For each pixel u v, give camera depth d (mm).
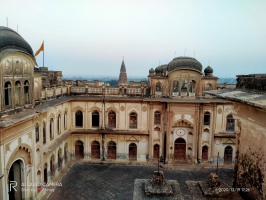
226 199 6594
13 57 14672
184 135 27750
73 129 27781
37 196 17875
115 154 28250
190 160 27906
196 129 26766
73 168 26031
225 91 7543
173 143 27797
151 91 27109
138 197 7660
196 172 25656
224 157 27734
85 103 27422
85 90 27938
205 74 28703
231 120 27312
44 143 20141
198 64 26406
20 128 14773
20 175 16031
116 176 24359
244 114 6449
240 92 6820
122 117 27625
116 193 20953
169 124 26859
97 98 26969
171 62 27000
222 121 27219
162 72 28219
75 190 21250
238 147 6891
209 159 27484
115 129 27781
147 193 7723
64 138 24141
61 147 25062
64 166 26203
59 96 25172
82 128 27828
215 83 26969
